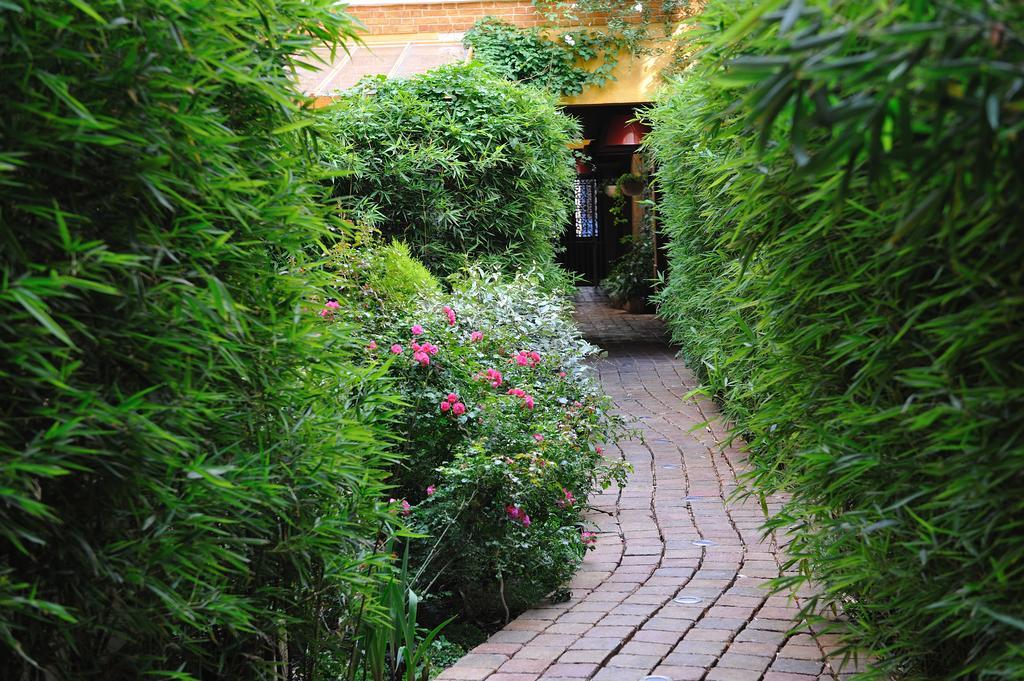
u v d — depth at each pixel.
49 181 1.88
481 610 4.38
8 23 1.68
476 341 5.27
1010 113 1.29
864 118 1.35
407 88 8.47
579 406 5.24
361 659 3.30
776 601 4.23
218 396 2.08
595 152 13.98
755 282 3.02
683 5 11.26
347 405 2.81
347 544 2.83
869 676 2.53
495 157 8.18
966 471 1.89
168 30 1.91
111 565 1.90
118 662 2.06
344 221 2.75
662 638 3.83
